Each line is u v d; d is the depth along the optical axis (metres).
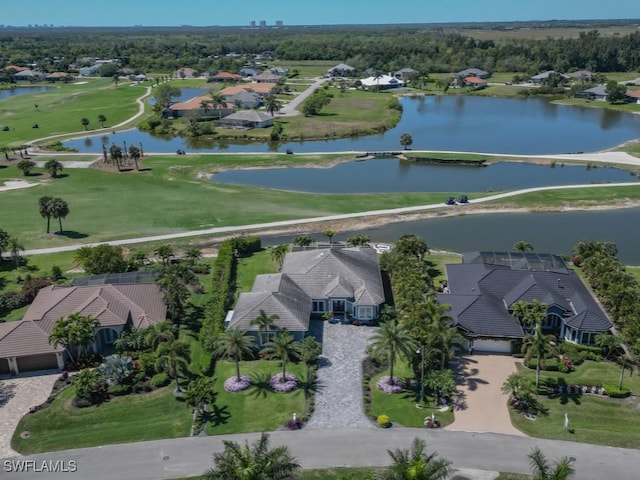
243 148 180.00
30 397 61.59
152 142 190.00
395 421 56.97
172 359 59.66
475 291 76.38
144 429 56.16
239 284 86.81
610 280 78.81
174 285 75.56
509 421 56.84
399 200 126.06
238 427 56.34
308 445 53.59
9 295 80.81
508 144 180.62
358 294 76.75
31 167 148.75
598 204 123.06
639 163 153.62
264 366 66.94
